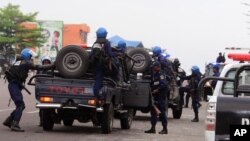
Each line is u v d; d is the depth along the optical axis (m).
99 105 15.46
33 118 20.27
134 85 17.23
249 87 8.16
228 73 11.31
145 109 17.88
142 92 17.20
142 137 15.62
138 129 18.25
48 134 15.45
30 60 15.89
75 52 15.39
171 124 21.00
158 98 16.59
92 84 15.39
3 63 76.38
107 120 16.00
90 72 15.68
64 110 15.99
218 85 11.13
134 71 18.94
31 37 112.31
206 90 10.64
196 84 22.45
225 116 6.59
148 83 17.14
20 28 110.38
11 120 15.97
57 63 15.50
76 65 15.45
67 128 17.45
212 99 6.71
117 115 17.69
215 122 6.62
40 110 17.09
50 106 15.50
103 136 15.48
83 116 16.05
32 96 34.91
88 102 15.47
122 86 16.91
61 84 15.53
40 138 14.44
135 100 17.28
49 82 15.59
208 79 7.50
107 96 15.59
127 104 17.34
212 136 6.66
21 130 15.76
